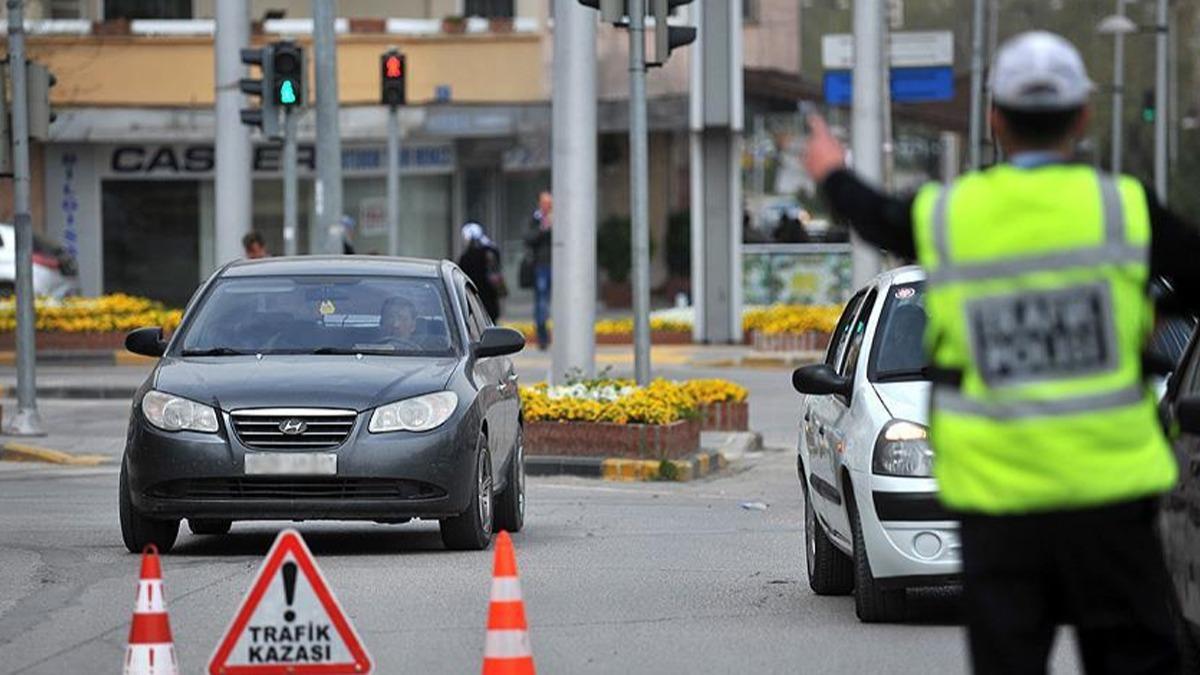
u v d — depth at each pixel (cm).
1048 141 1519
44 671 2580
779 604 3125
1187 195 17962
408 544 3881
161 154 12500
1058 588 1551
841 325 3362
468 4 13275
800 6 12775
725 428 6275
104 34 12331
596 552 3778
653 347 10188
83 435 6281
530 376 8375
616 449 5388
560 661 2627
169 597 3167
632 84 5650
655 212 13012
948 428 1508
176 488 3538
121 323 9394
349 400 3547
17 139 6062
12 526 4156
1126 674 1537
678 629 2877
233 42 8231
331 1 7381
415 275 4009
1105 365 1486
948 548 2730
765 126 15725
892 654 2642
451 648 2706
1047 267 1483
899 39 11162
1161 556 1530
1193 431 2134
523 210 13112
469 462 3616
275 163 12494
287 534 2162
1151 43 17838
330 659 2166
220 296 3931
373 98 12519
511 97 12662
